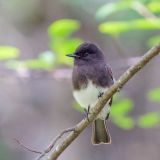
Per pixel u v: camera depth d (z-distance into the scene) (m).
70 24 9.43
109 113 9.17
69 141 7.20
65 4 13.27
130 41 12.70
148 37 12.36
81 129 7.20
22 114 13.39
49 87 13.09
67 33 9.58
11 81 11.70
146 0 9.47
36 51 13.34
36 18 13.57
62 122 12.84
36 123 13.21
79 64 8.70
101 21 12.45
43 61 9.44
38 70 9.96
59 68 10.68
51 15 13.52
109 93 7.04
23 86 13.35
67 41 9.52
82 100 8.63
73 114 12.84
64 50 9.52
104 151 13.46
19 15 13.62
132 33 12.34
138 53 12.95
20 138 13.17
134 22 9.06
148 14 9.30
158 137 13.80
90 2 12.82
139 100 13.74
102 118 8.84
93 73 8.53
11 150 12.98
